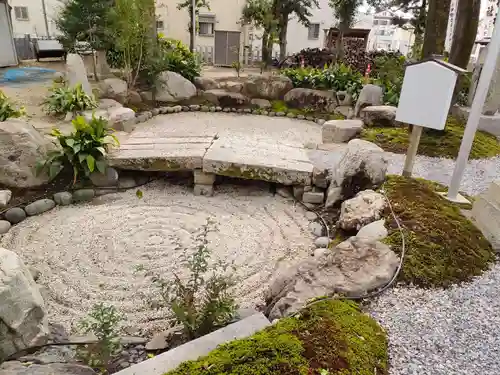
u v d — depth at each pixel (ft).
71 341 7.77
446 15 20.22
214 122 26.99
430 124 11.75
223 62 50.52
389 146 19.04
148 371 5.79
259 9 44.60
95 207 14.46
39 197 14.44
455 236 9.90
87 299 9.54
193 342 6.38
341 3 44.14
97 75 30.76
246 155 16.39
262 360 5.75
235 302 9.48
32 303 7.23
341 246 9.42
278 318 7.52
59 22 34.01
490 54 10.64
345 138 21.01
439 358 6.47
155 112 27.81
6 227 12.63
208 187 15.92
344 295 7.87
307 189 15.44
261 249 12.21
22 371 6.11
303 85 32.07
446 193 12.97
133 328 8.56
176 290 8.18
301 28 54.85
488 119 22.27
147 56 27.78
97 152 15.42
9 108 17.79
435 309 7.75
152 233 12.71
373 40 74.69
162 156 15.79
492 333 7.08
